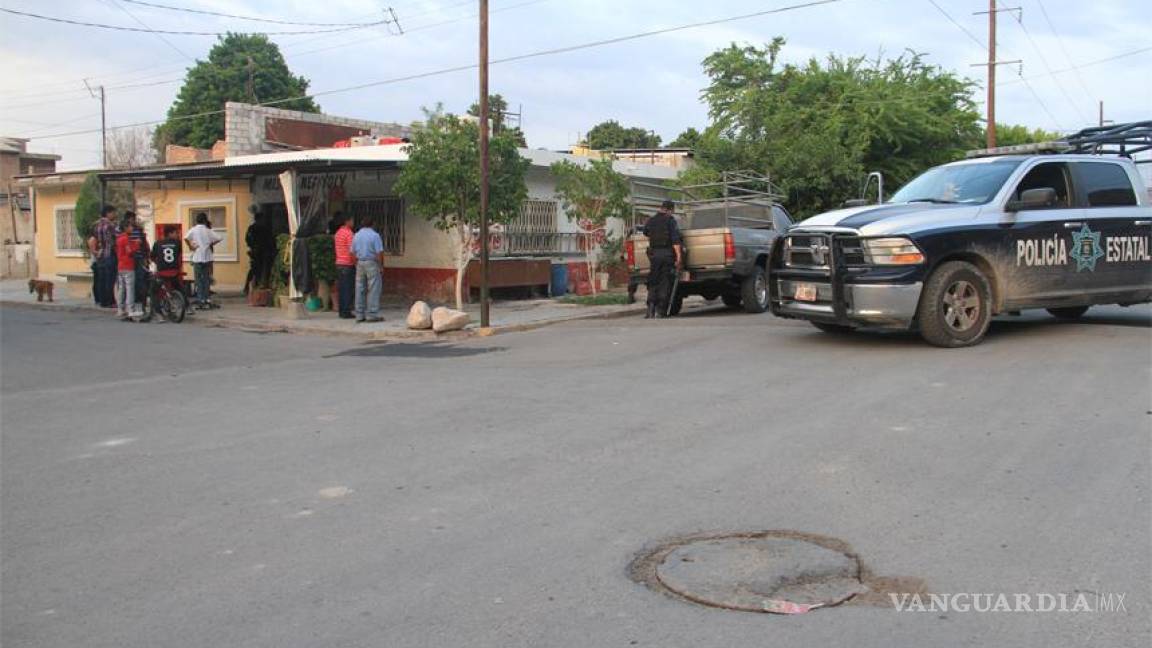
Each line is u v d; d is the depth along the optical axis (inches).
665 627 149.2
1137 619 146.5
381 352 501.7
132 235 697.6
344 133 1096.8
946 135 1240.2
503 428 285.3
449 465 246.7
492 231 782.5
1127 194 430.9
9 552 193.8
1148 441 235.8
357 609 160.2
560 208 861.8
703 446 252.7
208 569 181.0
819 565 170.2
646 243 661.9
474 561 179.5
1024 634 143.3
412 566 178.2
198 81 2218.3
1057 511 191.8
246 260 949.8
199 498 227.0
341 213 732.0
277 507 217.3
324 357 490.0
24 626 158.7
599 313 662.5
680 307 657.0
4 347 539.2
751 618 151.1
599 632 148.3
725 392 319.9
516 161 646.5
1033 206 393.7
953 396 294.0
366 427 296.2
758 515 197.9
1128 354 349.4
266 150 1010.7
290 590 169.5
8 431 311.1
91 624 158.7
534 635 148.1
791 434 259.3
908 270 371.9
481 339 543.5
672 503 208.1
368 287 628.7
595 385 349.1
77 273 942.4
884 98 1198.9
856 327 412.5
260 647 148.0
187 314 700.7
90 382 417.7
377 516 207.9
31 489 239.5
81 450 281.6
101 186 832.3
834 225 391.2
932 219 380.8
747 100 1178.0
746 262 620.1
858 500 203.8
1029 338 398.6
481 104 579.2
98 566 184.9
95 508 222.1
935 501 201.0
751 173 902.4
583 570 173.2
